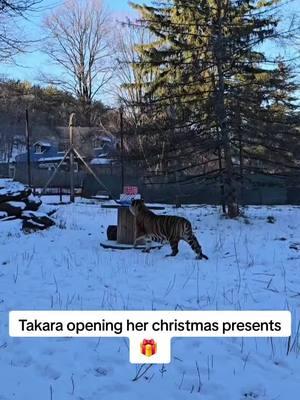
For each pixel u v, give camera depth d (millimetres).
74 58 45656
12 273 8422
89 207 20281
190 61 17328
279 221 16484
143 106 17734
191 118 16922
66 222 15016
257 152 17766
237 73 16531
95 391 4129
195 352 4926
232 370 4543
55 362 4652
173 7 20812
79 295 6902
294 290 7230
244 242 11930
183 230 9820
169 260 9523
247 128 16344
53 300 6637
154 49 24500
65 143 26344
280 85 16250
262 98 16219
